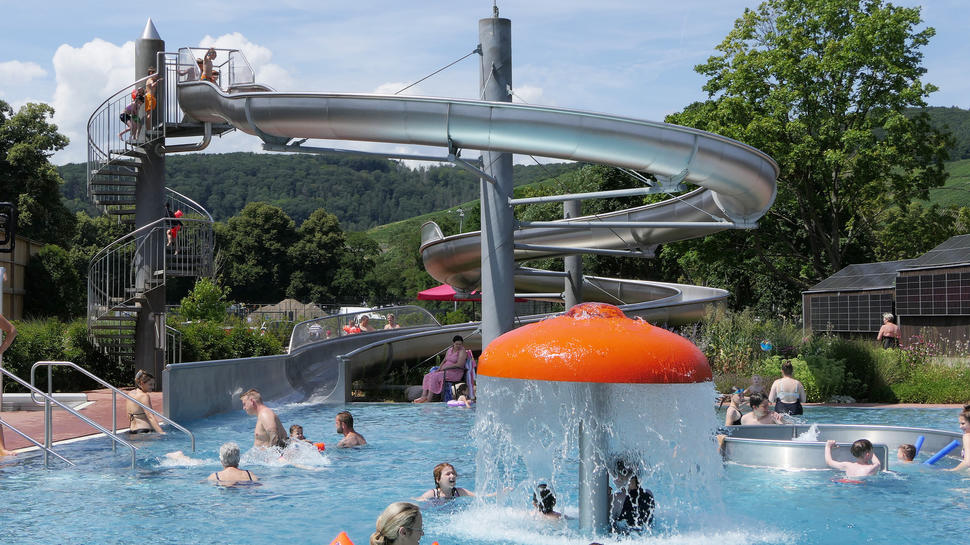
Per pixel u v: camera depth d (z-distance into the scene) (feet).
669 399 19.43
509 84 59.11
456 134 50.29
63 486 27.53
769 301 135.64
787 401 47.03
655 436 20.12
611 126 49.39
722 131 111.34
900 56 106.83
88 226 256.93
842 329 99.81
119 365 66.80
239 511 24.14
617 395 19.77
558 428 20.49
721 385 58.95
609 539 20.67
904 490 27.78
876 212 135.44
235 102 55.42
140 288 67.87
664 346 19.66
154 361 67.46
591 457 20.38
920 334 83.92
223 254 276.41
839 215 123.65
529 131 49.52
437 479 26.02
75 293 119.85
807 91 110.63
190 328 71.41
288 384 63.52
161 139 70.28
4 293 107.14
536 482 22.40
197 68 70.90
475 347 76.13
